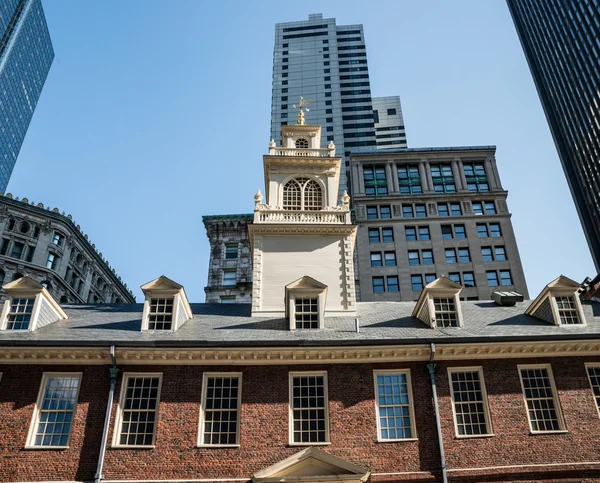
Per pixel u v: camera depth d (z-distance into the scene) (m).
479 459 25.92
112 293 101.25
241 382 27.52
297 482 24.66
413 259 79.50
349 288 35.09
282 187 40.03
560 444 26.38
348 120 145.38
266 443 26.05
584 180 118.38
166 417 26.52
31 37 166.12
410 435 26.64
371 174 89.00
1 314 29.69
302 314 31.48
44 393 26.88
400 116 156.00
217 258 75.38
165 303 31.19
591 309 33.66
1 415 26.03
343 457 25.86
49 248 83.56
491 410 27.12
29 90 165.12
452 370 28.16
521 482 25.39
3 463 24.97
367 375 27.84
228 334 29.89
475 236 80.69
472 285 76.94
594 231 115.81
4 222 81.31
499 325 31.05
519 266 77.56
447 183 87.19
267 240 36.72
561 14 124.00
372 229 82.56
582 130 117.12
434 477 25.42
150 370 27.66
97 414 26.34
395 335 29.41
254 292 34.62
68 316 32.81
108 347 27.31
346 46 161.00
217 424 26.73
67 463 25.17
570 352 28.55
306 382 27.81
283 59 158.88
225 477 25.22
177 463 25.44
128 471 25.14
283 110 147.00
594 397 27.55
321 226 36.81
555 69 129.50
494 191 85.38
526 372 28.33
